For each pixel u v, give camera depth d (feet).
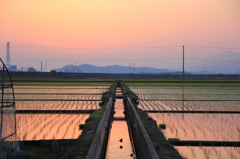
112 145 33.60
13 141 25.03
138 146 30.30
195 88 133.28
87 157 18.70
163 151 24.58
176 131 38.06
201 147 30.53
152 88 132.36
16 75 266.77
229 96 92.63
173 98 85.92
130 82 196.54
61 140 29.25
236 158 26.43
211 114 54.85
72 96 88.48
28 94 94.12
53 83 175.01
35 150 26.43
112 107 68.49
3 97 23.89
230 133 36.94
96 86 144.66
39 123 43.32
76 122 44.14
